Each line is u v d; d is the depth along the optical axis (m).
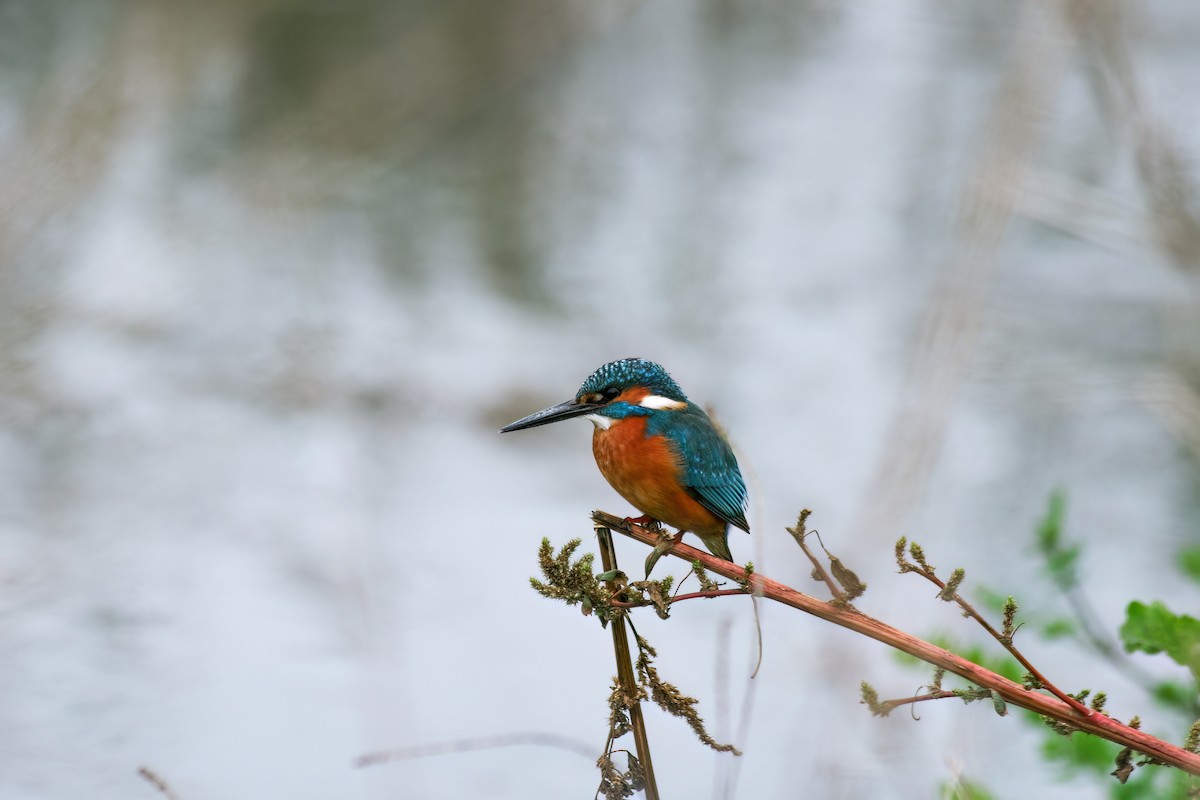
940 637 7.18
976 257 8.59
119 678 10.47
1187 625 6.28
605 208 21.36
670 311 17.64
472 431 14.57
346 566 11.60
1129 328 15.57
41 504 12.77
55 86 13.89
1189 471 12.88
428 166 22.33
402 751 8.66
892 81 26.42
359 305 17.33
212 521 12.59
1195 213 10.24
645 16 28.69
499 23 18.47
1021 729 8.70
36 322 14.46
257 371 15.31
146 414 14.63
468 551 12.21
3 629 11.04
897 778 7.11
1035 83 9.06
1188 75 21.39
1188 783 6.30
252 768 9.42
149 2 14.13
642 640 5.59
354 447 14.03
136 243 16.62
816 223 20.86
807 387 15.57
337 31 22.98
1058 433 13.55
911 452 7.96
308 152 16.88
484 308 17.58
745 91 26.56
